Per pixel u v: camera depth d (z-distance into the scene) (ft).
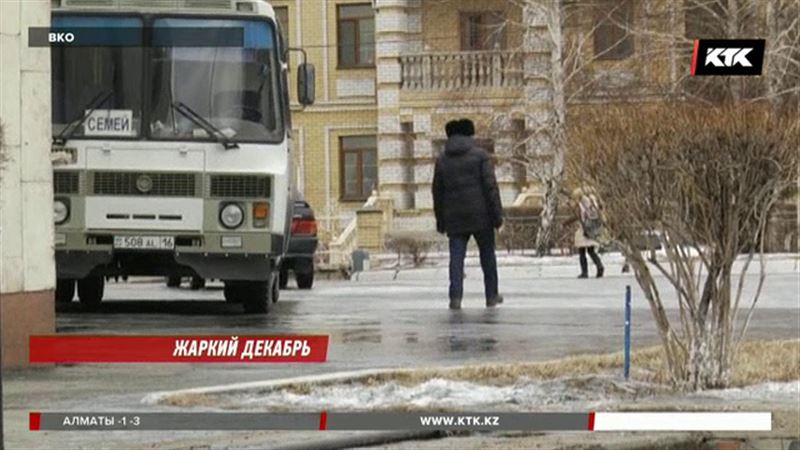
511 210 238.07
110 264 102.53
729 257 60.18
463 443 50.26
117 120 101.40
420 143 262.26
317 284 179.32
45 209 72.18
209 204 101.71
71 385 63.72
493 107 252.62
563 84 225.76
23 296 71.05
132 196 101.30
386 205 258.78
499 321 99.04
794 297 121.90
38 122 71.67
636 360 68.28
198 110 102.06
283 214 102.99
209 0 102.58
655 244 61.21
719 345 61.26
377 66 265.75
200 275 102.58
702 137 58.39
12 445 48.73
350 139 276.41
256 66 102.68
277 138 102.58
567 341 83.10
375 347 80.23
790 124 58.39
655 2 222.69
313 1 276.62
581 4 234.79
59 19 101.55
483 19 262.26
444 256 229.66
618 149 59.26
